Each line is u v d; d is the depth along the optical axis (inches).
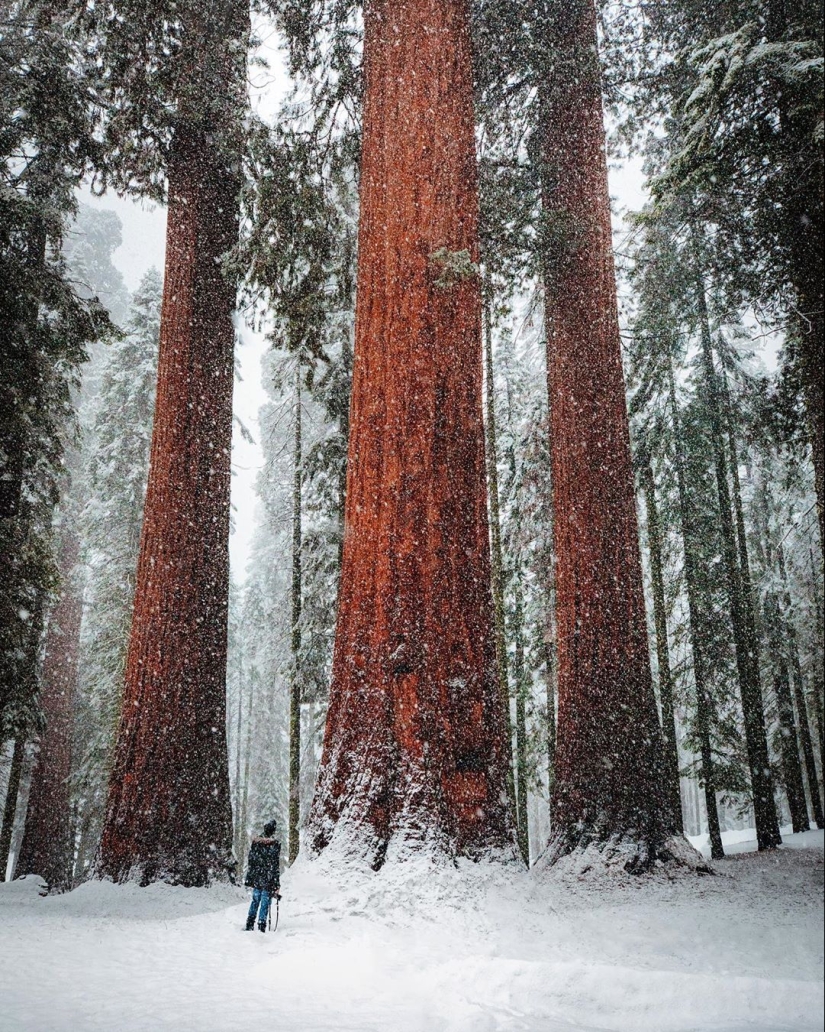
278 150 487.8
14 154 525.3
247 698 1788.9
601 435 400.5
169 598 465.4
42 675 874.8
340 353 603.2
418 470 306.0
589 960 165.3
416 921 234.8
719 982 123.6
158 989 196.4
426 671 285.4
